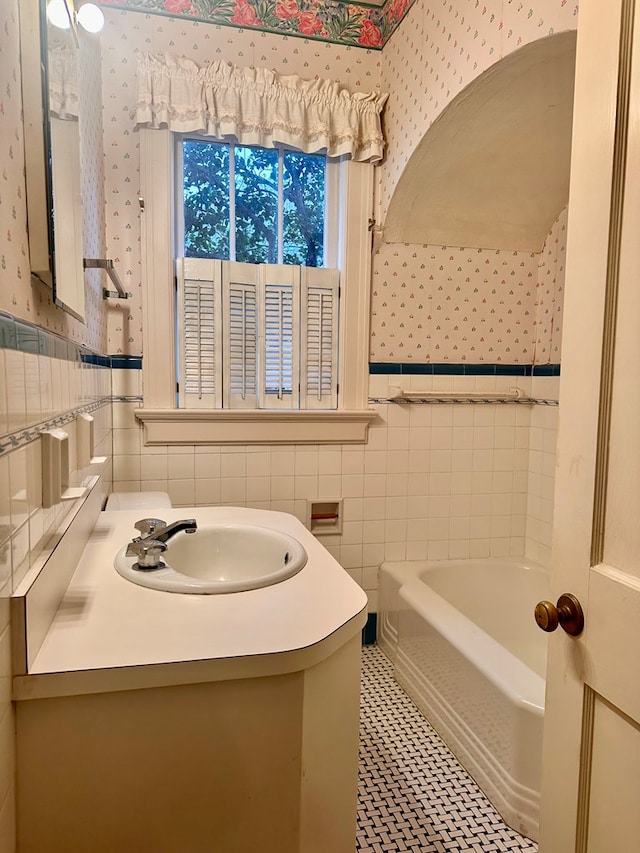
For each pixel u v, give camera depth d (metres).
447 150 2.08
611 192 0.74
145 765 0.81
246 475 2.31
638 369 0.70
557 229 2.43
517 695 1.49
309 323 2.34
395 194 2.27
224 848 0.86
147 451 2.21
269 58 2.23
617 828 0.74
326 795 0.95
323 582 1.11
